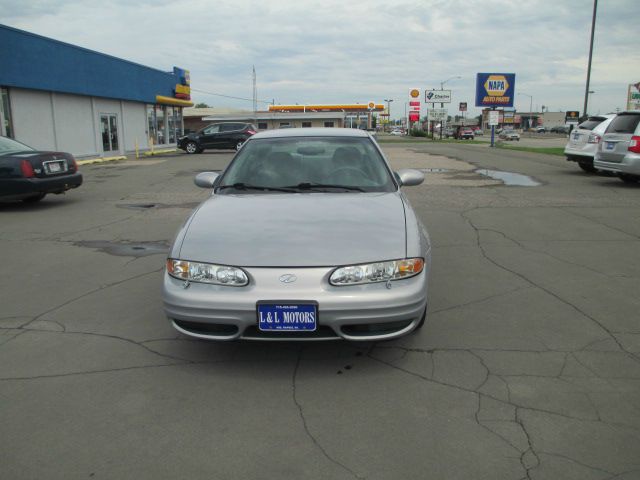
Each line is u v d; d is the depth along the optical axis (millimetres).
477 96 39500
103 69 24641
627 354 3463
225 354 3525
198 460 2432
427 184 12359
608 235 6953
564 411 2795
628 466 2348
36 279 5301
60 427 2709
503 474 2307
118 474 2342
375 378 3174
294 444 2541
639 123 10742
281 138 4852
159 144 32281
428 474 2312
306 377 3199
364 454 2457
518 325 3959
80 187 12711
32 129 20047
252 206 3785
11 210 9469
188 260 3186
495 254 6035
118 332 3928
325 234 3301
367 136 4934
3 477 2328
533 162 18234
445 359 3414
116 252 6371
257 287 3016
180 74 34812
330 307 2971
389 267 3096
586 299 4520
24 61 19031
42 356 3535
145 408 2883
